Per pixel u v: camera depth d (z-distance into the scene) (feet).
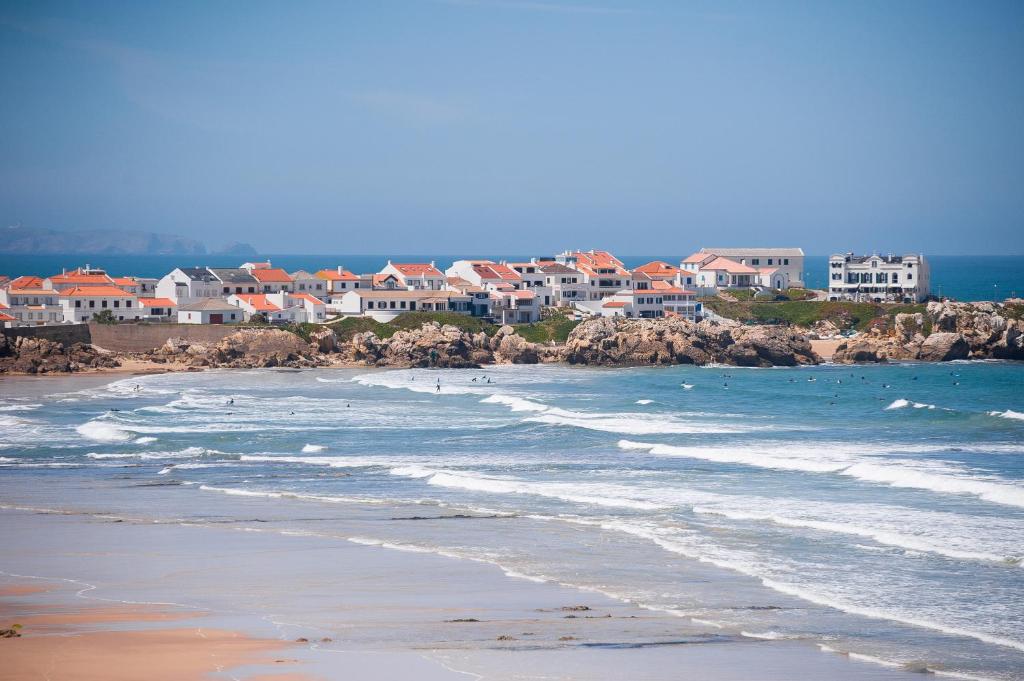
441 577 211.82
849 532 250.57
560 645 167.43
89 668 151.23
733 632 176.04
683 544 240.53
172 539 246.27
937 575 212.23
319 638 169.37
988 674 157.48
